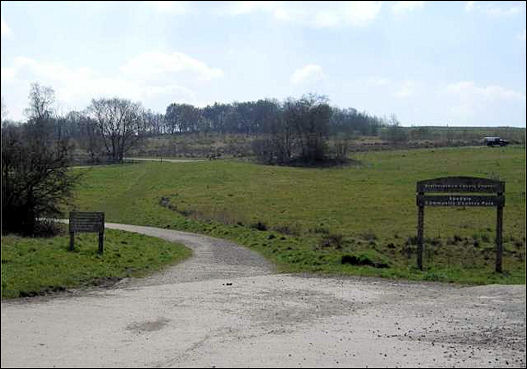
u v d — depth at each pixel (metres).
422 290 16.80
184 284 16.56
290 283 17.30
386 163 80.56
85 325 11.00
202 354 9.23
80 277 16.19
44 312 11.96
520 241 30.97
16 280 14.39
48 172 28.19
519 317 13.03
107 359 8.80
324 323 11.98
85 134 99.00
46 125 48.62
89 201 56.81
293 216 43.69
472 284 18.36
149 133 143.00
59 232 27.80
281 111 93.44
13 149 27.38
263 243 28.70
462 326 12.07
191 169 78.38
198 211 47.12
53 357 8.83
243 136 143.75
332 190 58.00
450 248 28.53
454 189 23.50
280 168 78.19
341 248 27.08
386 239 31.67
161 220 44.97
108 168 83.00
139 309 12.69
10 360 8.62
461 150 89.12
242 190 59.78
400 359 9.38
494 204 23.44
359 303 14.44
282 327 11.47
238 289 15.94
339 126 108.81
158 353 9.21
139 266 19.55
